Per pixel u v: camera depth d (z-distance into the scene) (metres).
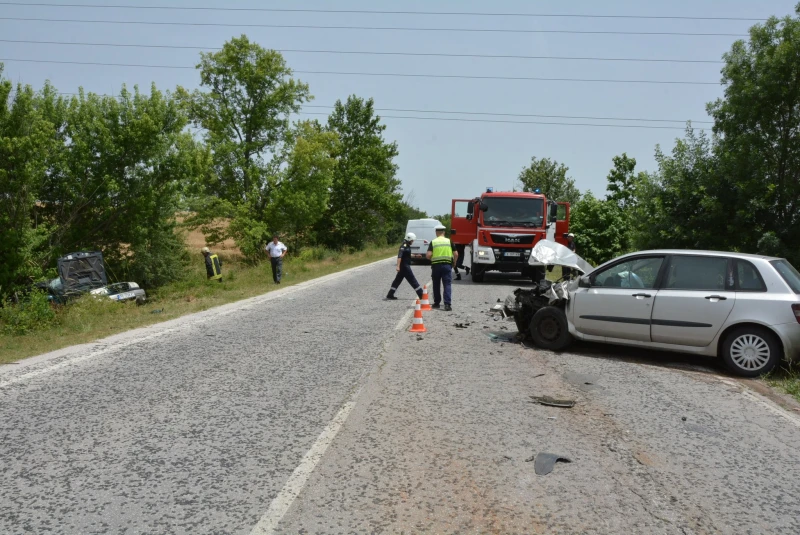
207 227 37.91
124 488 3.91
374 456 4.53
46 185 21.56
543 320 9.10
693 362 8.41
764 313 7.42
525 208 20.03
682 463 4.56
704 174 16.94
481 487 4.02
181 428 5.11
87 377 6.93
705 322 7.78
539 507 3.75
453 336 10.05
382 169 54.06
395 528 3.44
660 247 17.77
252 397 6.12
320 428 5.16
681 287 8.11
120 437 4.87
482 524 3.51
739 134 16.94
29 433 4.95
